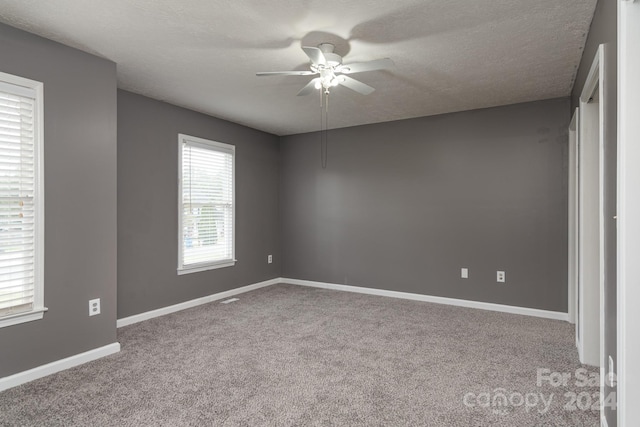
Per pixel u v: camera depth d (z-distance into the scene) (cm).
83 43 278
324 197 566
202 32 262
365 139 529
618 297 158
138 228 396
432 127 479
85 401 230
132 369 276
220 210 498
